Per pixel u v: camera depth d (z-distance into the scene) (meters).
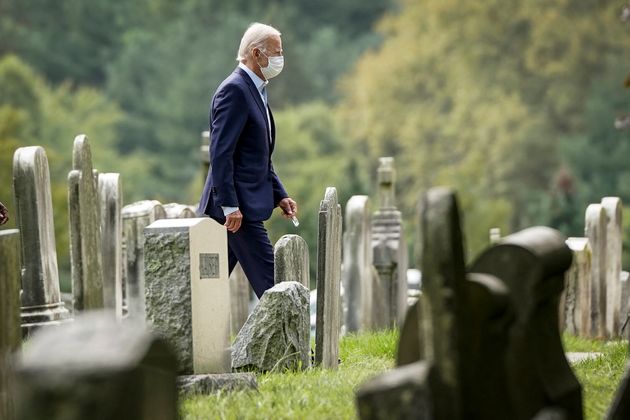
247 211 14.99
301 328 14.27
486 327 7.87
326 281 14.77
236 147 15.05
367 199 23.17
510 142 74.81
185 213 20.34
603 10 74.50
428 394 7.23
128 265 19.33
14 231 8.89
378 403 7.25
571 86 75.62
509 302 7.99
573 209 50.88
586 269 23.06
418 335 8.04
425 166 77.31
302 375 13.02
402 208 77.81
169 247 12.26
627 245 52.03
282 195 15.59
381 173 23.78
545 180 74.94
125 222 19.33
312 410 10.37
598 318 23.94
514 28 78.12
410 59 80.69
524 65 77.94
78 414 5.73
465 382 7.47
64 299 24.73
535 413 8.59
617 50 74.50
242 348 13.95
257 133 15.03
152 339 6.42
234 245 15.14
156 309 12.29
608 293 24.16
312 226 42.84
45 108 79.69
